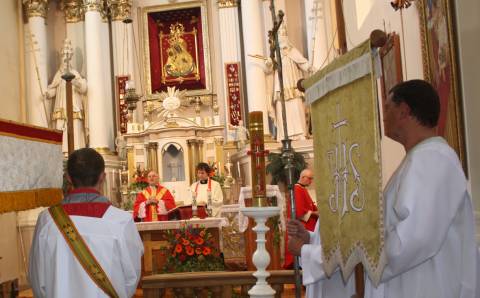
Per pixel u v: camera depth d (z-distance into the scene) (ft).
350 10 27.63
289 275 12.78
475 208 11.55
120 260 10.01
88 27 42.91
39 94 41.01
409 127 8.21
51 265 9.91
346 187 8.44
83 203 10.21
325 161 9.31
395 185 8.21
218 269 19.97
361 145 7.96
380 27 20.92
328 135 9.14
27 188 12.26
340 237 8.63
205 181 32.53
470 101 11.69
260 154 10.50
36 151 12.76
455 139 12.09
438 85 13.47
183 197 38.52
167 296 18.99
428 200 7.32
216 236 25.57
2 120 11.53
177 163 39.50
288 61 38.60
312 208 27.53
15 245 36.63
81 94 42.27
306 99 10.16
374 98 7.55
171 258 19.88
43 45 41.81
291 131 37.52
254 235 25.29
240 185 38.55
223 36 43.29
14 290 25.36
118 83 43.96
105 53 44.19
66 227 9.95
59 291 9.72
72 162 10.39
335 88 8.73
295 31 41.91
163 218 29.53
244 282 13.06
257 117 10.63
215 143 39.42
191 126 39.24
